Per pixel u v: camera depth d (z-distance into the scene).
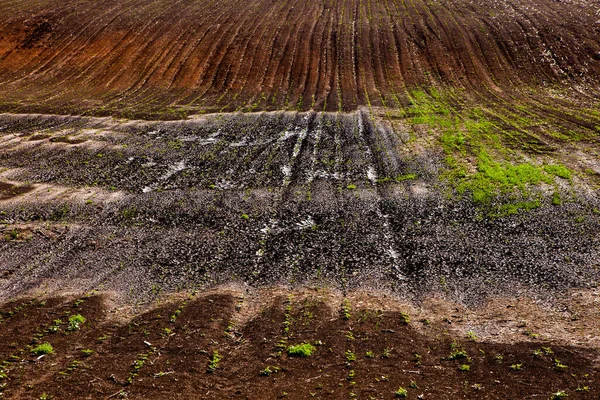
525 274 14.76
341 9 47.75
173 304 13.48
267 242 17.28
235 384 9.62
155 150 25.33
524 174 21.19
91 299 13.63
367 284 14.66
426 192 20.38
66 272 15.30
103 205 19.72
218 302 13.49
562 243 16.31
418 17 44.62
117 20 45.72
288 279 15.05
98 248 16.77
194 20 45.78
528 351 10.44
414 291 14.24
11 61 40.09
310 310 13.02
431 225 18.02
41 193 20.58
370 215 18.89
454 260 15.80
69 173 22.53
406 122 28.45
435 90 34.03
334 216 18.92
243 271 15.55
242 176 22.48
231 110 31.55
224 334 11.80
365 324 12.23
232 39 42.16
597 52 37.12
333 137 26.66
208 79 37.12
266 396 9.12
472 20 43.22
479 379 9.51
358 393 9.13
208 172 22.92
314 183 21.64
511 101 31.83
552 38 39.41
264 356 10.74
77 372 9.99
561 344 10.66
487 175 21.38
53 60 40.28
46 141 26.20
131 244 17.06
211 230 18.09
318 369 10.15
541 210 18.47
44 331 11.84
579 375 9.32
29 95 34.31
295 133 27.39
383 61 38.34
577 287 13.84
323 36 42.22
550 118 28.38
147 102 33.34
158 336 11.59
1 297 13.76
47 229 17.88
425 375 9.78
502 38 39.97
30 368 10.14
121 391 9.30
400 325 12.15
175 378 9.78
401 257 16.12
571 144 24.50
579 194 19.39
